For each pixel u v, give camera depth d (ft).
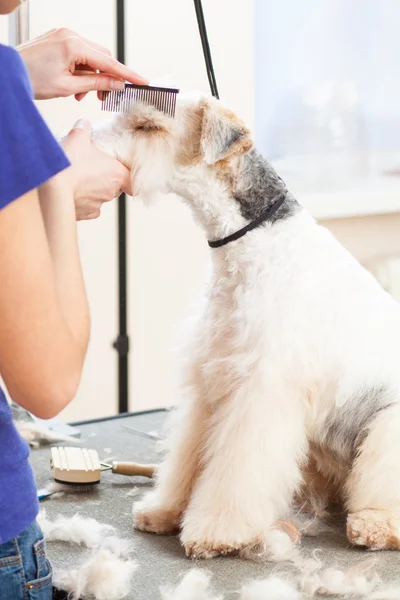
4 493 3.18
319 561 4.23
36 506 3.34
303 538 4.70
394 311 4.92
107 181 3.79
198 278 10.52
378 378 4.63
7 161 2.76
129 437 6.78
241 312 4.56
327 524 4.95
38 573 3.35
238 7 10.11
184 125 4.77
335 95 11.53
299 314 4.46
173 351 5.17
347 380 4.51
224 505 4.37
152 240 10.02
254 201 4.73
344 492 5.01
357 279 4.77
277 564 4.27
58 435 6.59
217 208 4.74
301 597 3.89
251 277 4.63
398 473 4.52
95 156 3.80
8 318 2.79
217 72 10.10
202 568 4.22
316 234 4.79
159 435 6.73
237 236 4.71
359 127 11.75
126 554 4.38
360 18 11.59
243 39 10.23
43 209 3.18
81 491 5.44
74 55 4.42
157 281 10.14
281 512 4.62
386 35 11.77
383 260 11.76
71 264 3.20
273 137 11.25
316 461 5.10
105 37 9.21
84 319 3.19
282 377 4.42
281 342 4.40
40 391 2.97
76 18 8.94
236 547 4.33
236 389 4.58
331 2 11.36
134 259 9.91
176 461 4.91
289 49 11.19
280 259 4.60
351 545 4.58
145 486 5.59
